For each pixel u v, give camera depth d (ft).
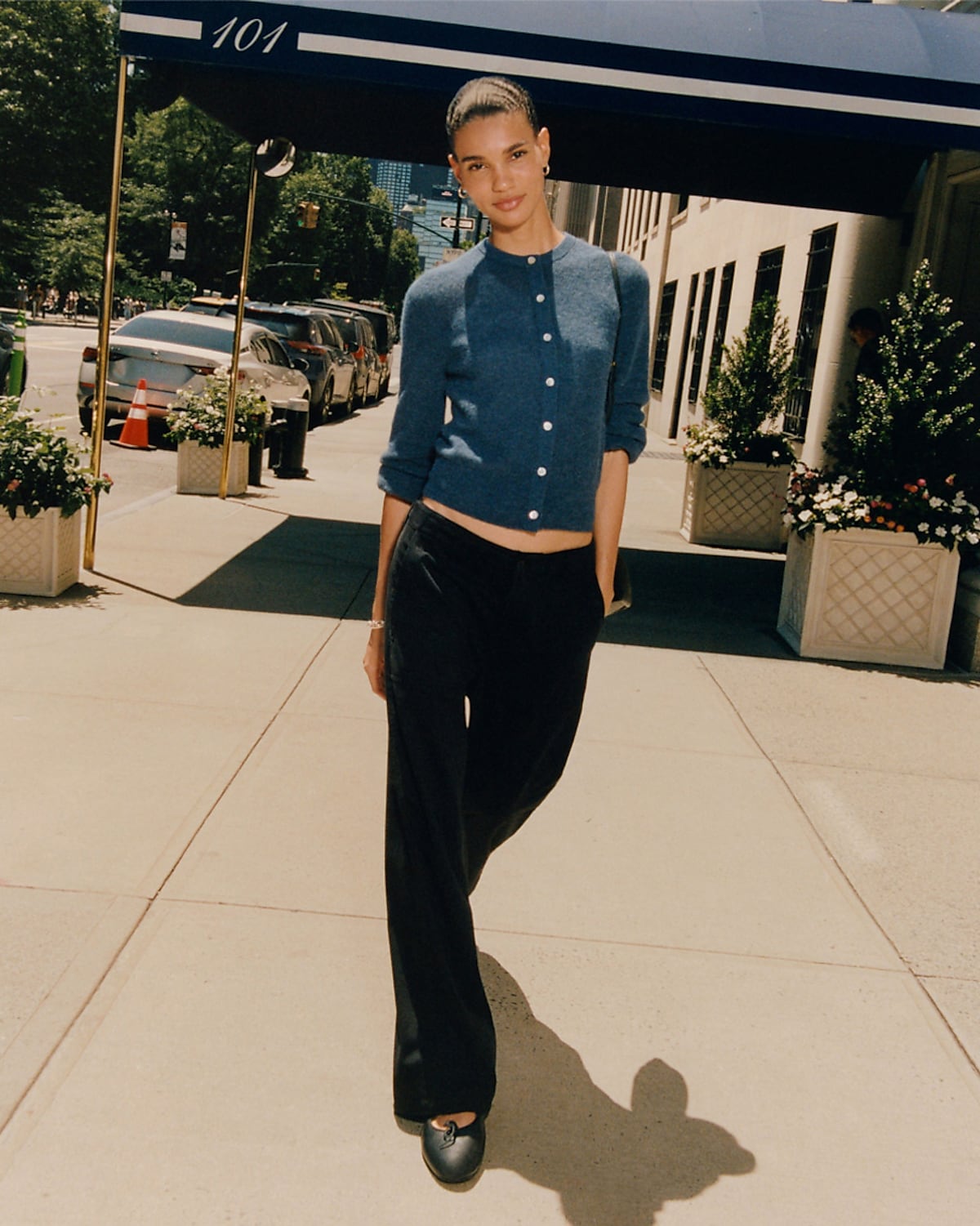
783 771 15.23
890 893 11.96
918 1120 8.48
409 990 7.76
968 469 24.90
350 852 11.95
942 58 21.44
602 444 7.88
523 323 7.50
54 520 21.02
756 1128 8.27
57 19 198.70
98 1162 7.42
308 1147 7.72
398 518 7.98
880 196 32.40
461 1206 7.33
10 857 11.30
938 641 20.98
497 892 11.39
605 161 34.78
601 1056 8.97
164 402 43.96
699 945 10.67
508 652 7.86
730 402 34.24
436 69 21.31
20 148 198.70
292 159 34.78
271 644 19.38
